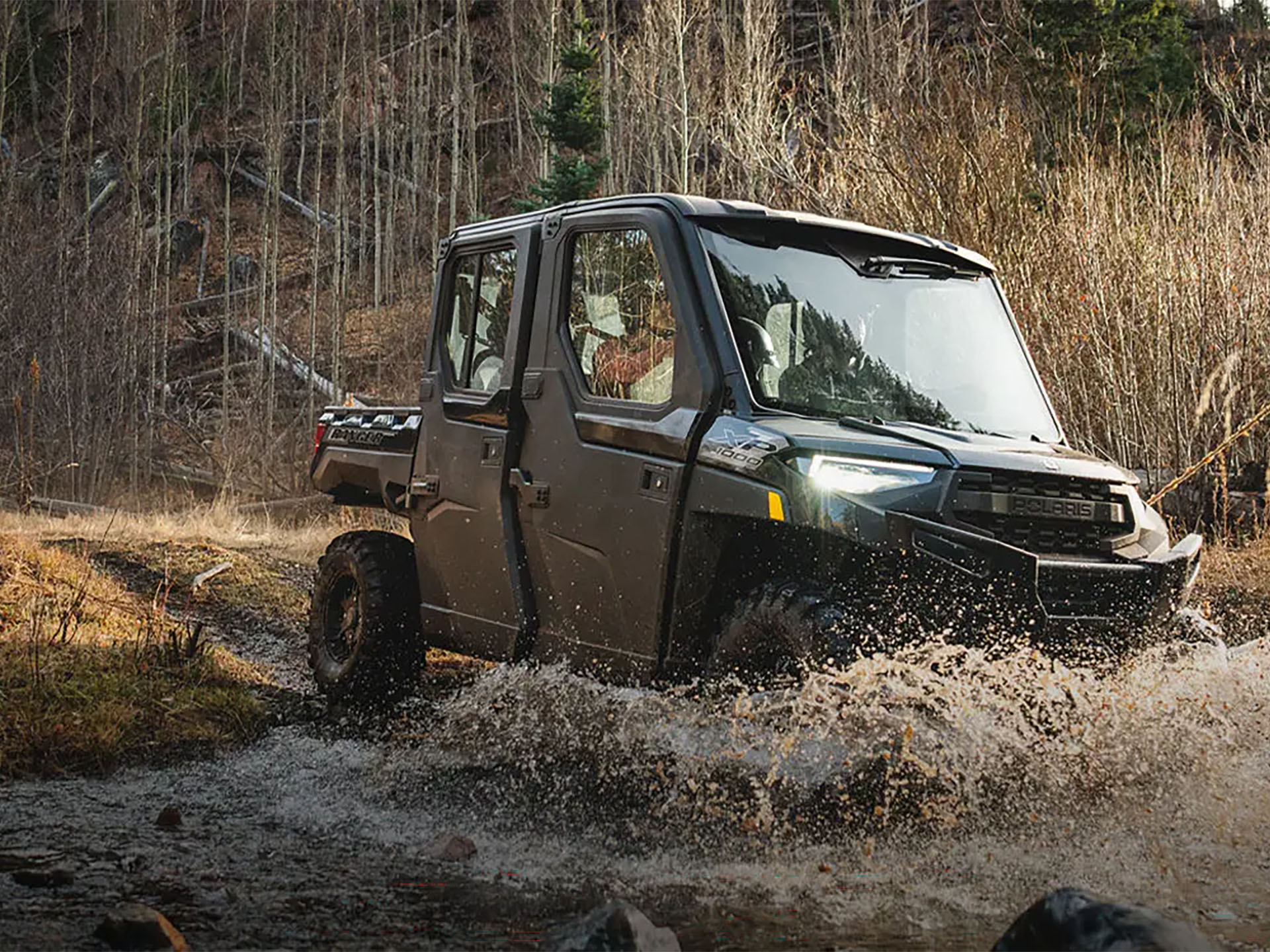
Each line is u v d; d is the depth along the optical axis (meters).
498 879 4.23
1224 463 12.37
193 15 61.47
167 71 48.75
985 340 6.24
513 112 54.44
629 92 43.56
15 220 38.34
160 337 43.41
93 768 5.75
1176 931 2.85
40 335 34.06
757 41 34.44
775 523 5.03
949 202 15.91
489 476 6.38
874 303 5.95
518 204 29.48
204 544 13.54
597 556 5.78
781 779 4.86
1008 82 18.88
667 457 5.46
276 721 6.96
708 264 5.59
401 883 4.17
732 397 5.36
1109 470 5.57
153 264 42.59
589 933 3.14
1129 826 4.85
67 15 55.28
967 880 4.22
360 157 57.09
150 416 35.47
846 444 5.04
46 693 6.28
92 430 32.69
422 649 7.26
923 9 37.38
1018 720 4.93
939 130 16.88
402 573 7.29
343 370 45.31
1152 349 13.31
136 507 28.66
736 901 3.99
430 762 6.04
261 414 38.16
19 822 4.80
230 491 30.92
